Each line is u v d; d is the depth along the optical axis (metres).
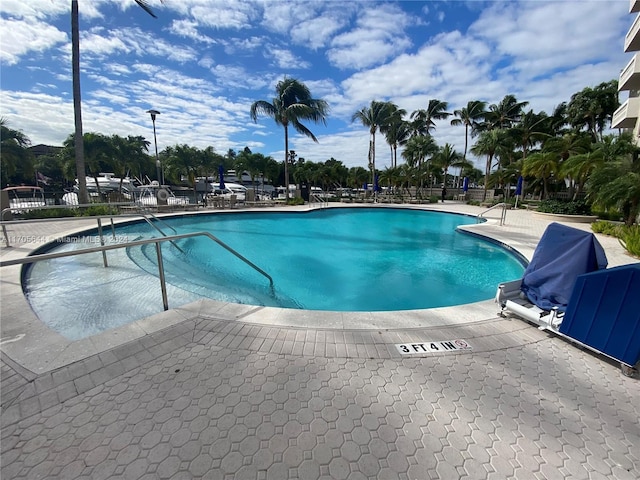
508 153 24.95
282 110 19.72
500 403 1.94
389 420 1.78
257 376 2.17
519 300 3.29
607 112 24.58
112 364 2.25
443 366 2.33
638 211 8.54
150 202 16.80
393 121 28.03
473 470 1.47
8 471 1.41
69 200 15.59
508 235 8.80
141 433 1.65
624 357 2.23
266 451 1.55
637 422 1.80
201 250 7.97
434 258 7.72
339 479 1.41
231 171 44.31
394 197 26.17
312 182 34.81
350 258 7.70
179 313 3.10
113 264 5.64
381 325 2.94
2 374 2.10
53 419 1.74
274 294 5.16
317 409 1.85
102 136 18.73
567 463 1.52
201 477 1.40
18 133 17.80
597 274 2.36
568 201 14.48
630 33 11.80
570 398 2.00
